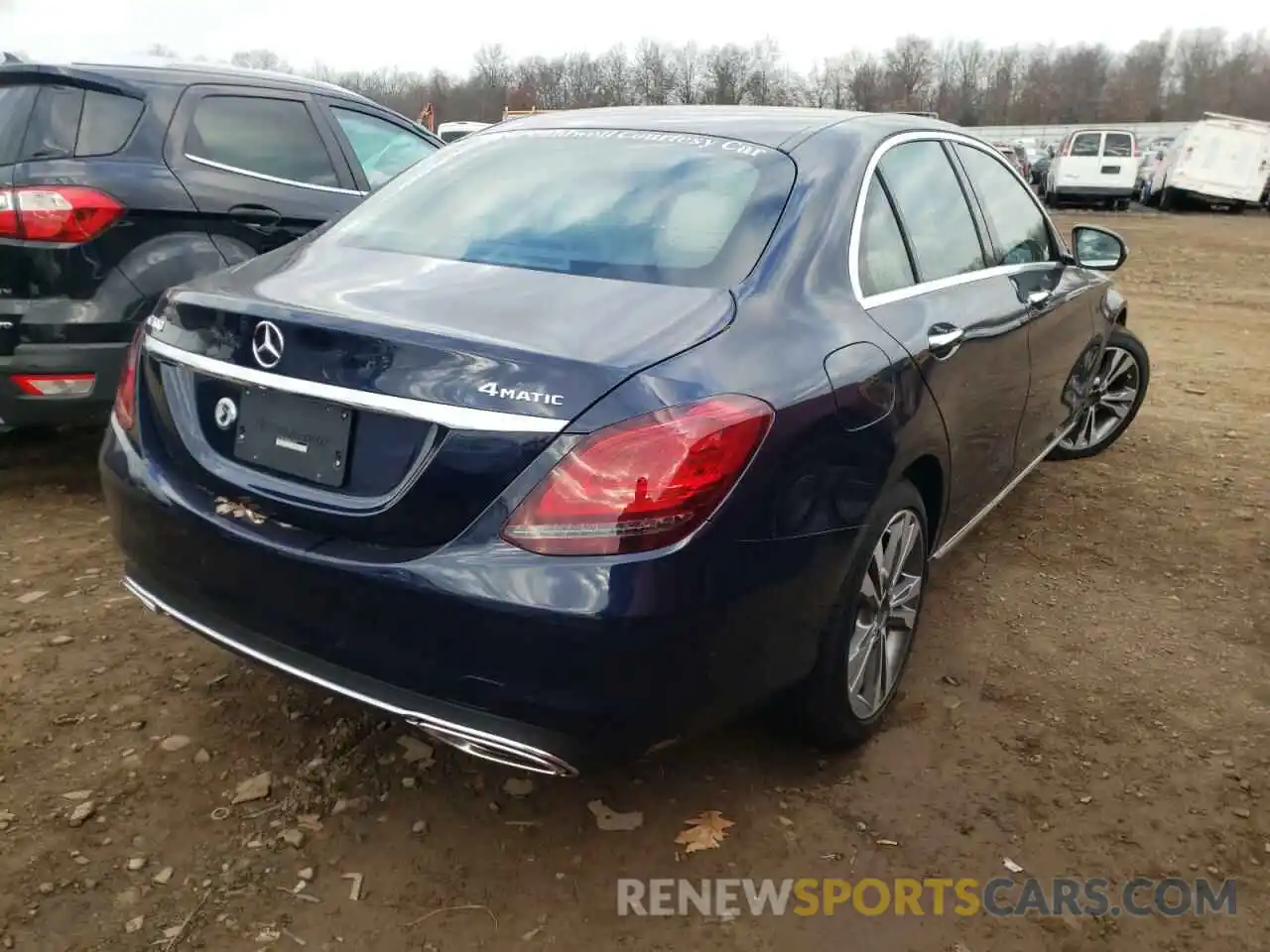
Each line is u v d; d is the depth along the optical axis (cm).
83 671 318
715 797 277
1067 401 464
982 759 298
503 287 248
